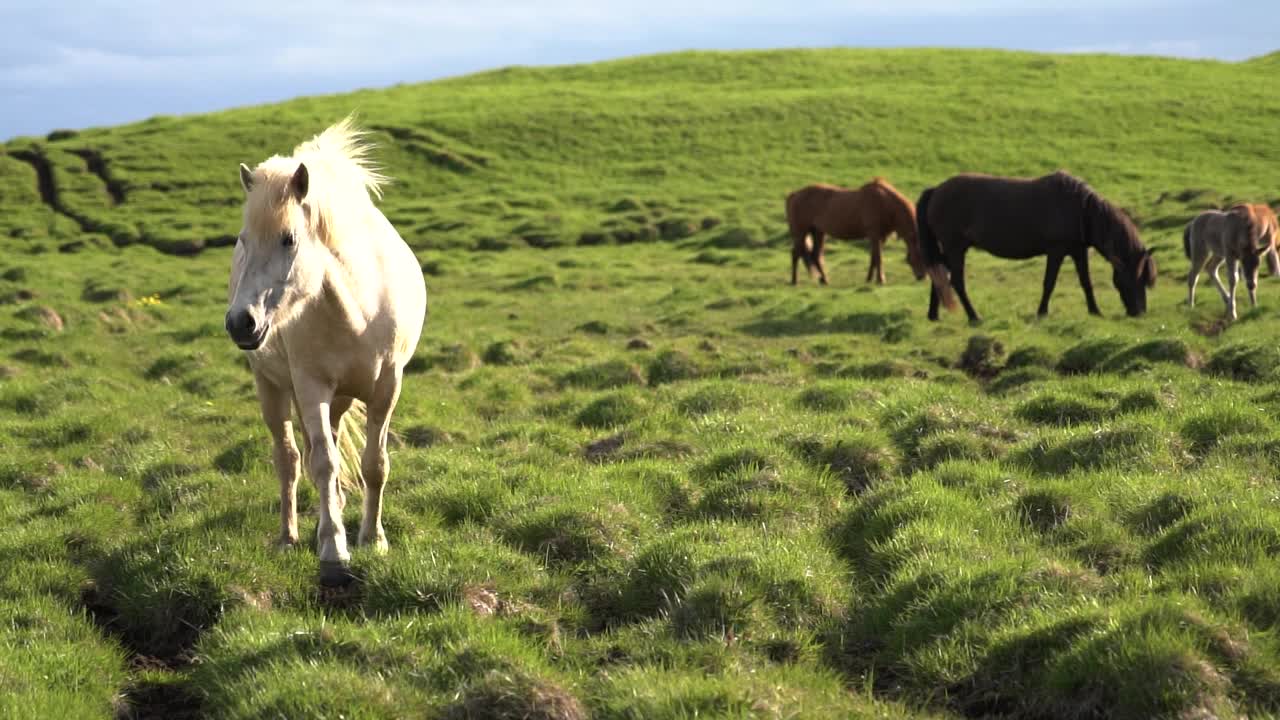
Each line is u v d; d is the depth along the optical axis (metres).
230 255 36.38
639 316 19.70
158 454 9.50
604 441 9.61
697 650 5.32
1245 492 6.74
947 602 5.63
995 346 13.26
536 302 22.28
